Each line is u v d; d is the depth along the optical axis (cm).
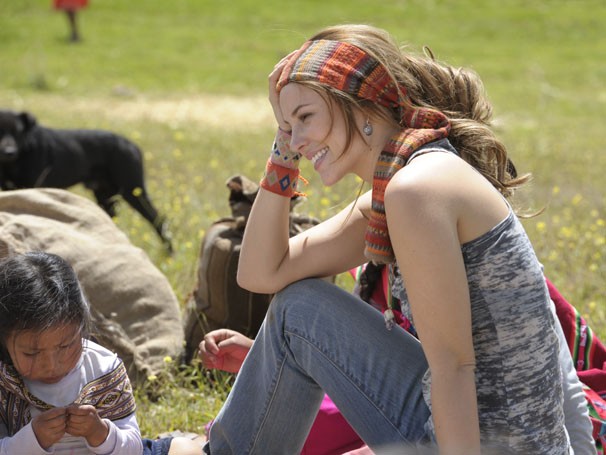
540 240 1622
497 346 619
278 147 722
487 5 7975
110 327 1007
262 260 728
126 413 717
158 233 1667
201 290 1108
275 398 706
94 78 5112
